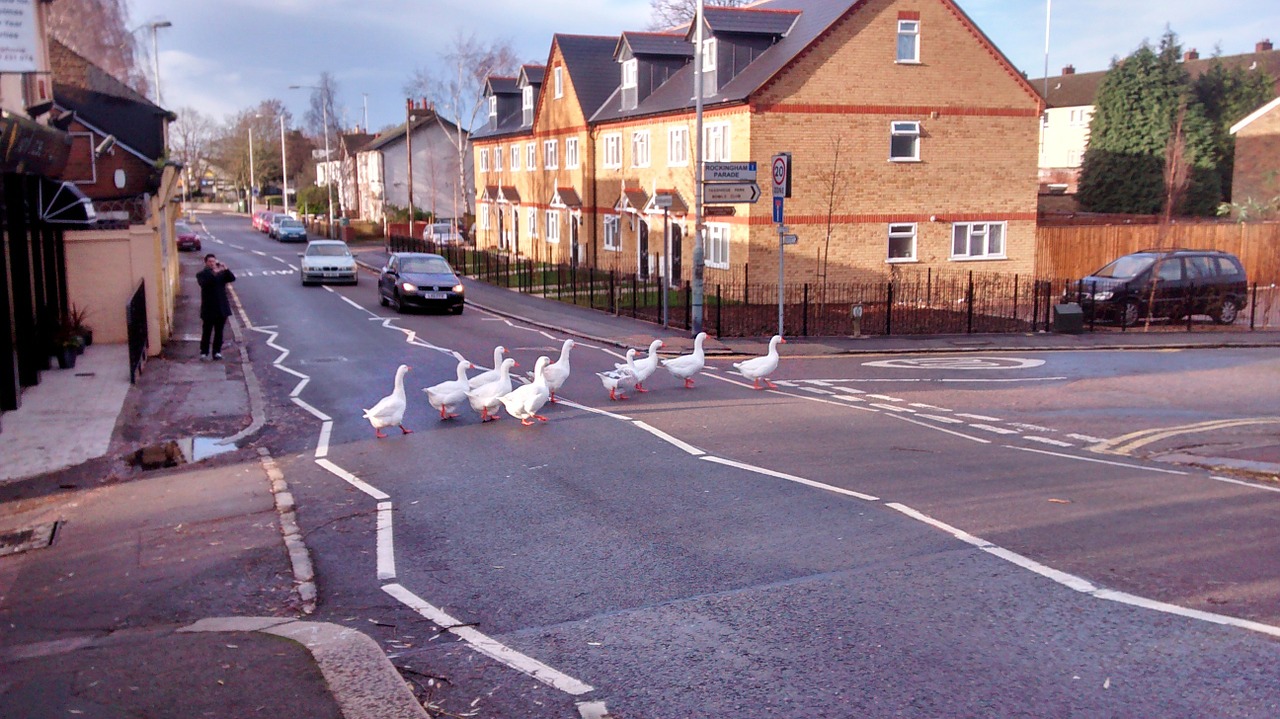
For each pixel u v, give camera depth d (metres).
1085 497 9.85
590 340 23.83
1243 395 16.75
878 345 22.88
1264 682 5.62
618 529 8.90
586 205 43.66
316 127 103.69
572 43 46.06
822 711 5.36
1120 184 50.03
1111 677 5.71
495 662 6.12
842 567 7.75
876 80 31.70
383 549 8.50
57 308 18.53
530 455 11.91
